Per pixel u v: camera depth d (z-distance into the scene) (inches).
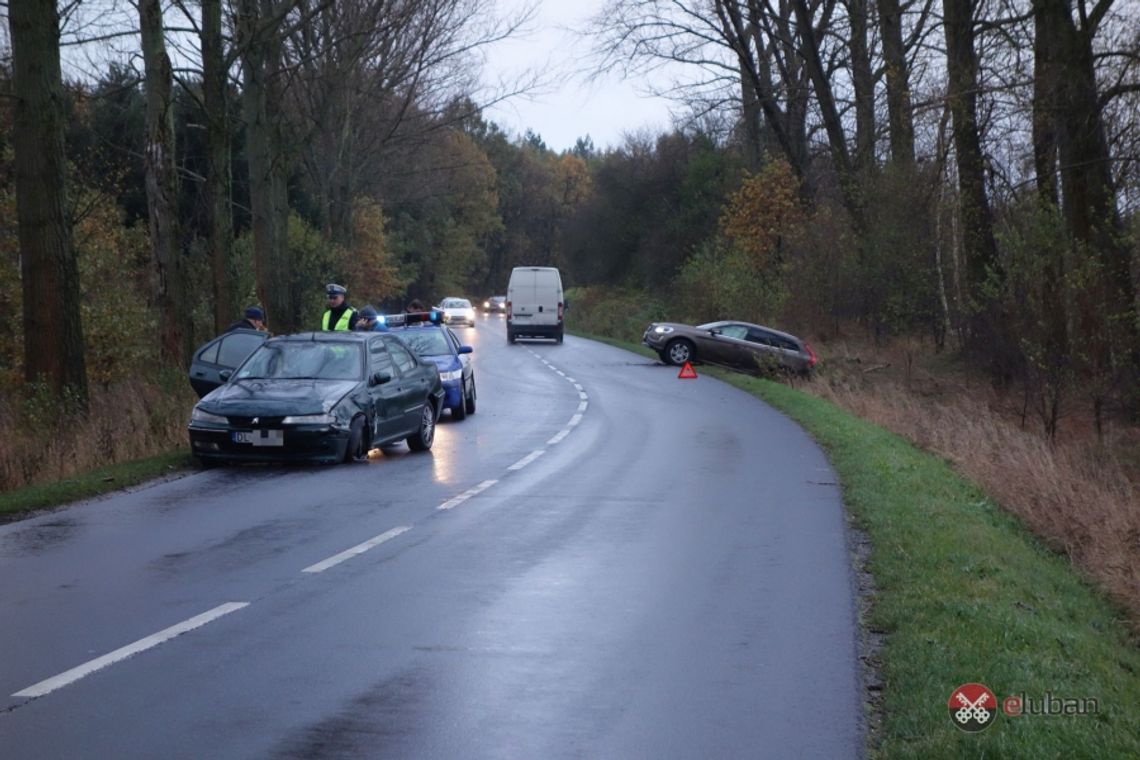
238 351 1104.8
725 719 326.3
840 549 573.0
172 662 377.4
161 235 1331.2
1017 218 1542.8
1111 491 1011.3
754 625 429.4
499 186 7834.6
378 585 489.7
